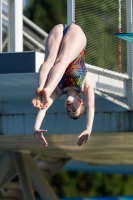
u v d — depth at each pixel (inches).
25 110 1258.0
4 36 1091.3
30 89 1119.6
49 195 1578.5
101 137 1272.1
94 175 3115.2
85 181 3100.4
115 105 1178.0
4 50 1089.4
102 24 1079.6
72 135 1255.5
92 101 795.4
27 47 1360.7
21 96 1197.1
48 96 736.3
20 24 1071.0
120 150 1561.3
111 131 1179.3
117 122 1174.3
